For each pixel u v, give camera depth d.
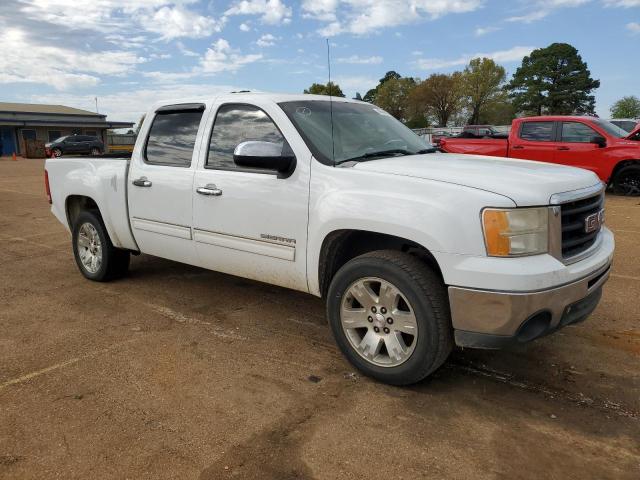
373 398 3.30
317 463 2.68
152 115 4.95
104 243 5.50
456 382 3.50
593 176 3.68
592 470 2.62
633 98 63.41
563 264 3.07
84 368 3.72
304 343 4.14
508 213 2.94
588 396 3.32
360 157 3.86
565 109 87.75
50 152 34.78
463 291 3.00
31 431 2.96
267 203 3.89
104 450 2.79
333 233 3.56
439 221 3.04
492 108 84.06
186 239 4.57
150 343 4.14
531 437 2.89
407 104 91.50
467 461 2.69
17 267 6.47
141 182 4.86
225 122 4.33
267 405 3.22
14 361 3.84
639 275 5.86
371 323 3.45
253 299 5.18
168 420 3.06
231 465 2.67
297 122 3.89
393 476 2.59
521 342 3.03
